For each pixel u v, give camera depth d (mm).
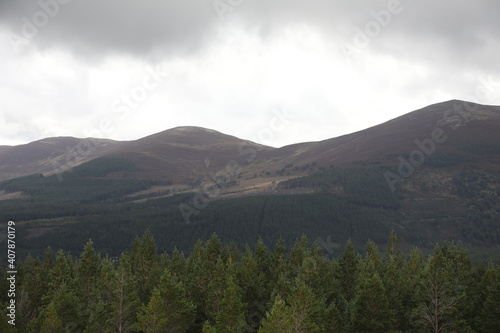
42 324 55406
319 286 63281
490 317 59500
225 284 64875
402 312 61188
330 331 57219
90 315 58344
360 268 76875
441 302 57875
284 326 49250
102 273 68688
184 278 76562
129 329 60844
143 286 75875
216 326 57000
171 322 58719
